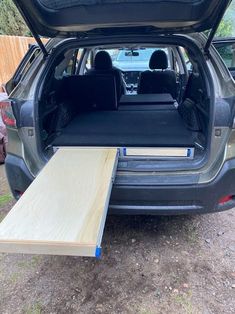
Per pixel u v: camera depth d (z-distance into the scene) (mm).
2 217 2611
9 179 2084
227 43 3064
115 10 1765
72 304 1742
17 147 2025
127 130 2475
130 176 1935
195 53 2182
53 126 2441
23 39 7141
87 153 2078
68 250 1285
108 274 1965
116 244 2248
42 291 1842
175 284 1863
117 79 3396
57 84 2676
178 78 4105
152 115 2996
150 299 1763
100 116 3008
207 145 1902
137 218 2561
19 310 1710
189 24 1966
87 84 3072
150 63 4008
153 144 2064
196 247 2191
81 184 1708
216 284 1854
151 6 1715
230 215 2594
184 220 2523
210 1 1664
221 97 1845
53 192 1651
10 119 1980
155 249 2184
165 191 1864
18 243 1300
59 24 1924
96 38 2219
